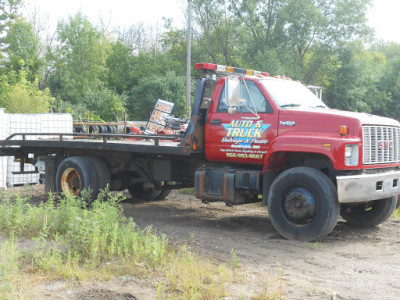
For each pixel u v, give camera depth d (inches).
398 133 295.0
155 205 398.3
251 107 296.8
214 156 311.7
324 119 270.2
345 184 255.4
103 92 1744.6
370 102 1915.6
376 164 272.8
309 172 264.1
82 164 356.2
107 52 2262.6
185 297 168.7
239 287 186.1
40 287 179.8
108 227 237.5
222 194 300.7
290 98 301.3
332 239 279.0
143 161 365.1
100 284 185.3
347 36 1769.2
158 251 217.3
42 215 274.7
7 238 250.8
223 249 249.3
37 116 496.4
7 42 1866.4
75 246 225.0
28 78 1828.2
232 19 1924.2
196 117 312.7
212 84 323.9
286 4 1780.3
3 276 177.3
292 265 222.8
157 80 1800.0
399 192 288.2
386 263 229.5
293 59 1774.1
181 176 351.6
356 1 1727.4
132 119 1856.5
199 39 2006.6
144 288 181.9
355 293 184.5
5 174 468.1
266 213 364.8
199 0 1887.3
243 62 1940.2
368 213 313.4
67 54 2069.4
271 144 278.7
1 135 463.5
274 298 171.9
